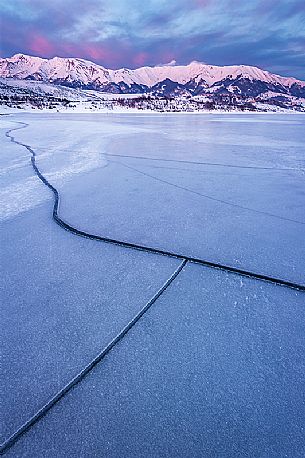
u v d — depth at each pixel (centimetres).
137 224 316
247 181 496
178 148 866
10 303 191
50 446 111
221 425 119
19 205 371
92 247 266
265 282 215
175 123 2334
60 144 913
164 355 152
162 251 256
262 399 129
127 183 477
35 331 167
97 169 573
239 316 180
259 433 116
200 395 131
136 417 122
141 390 133
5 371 142
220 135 1319
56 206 365
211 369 144
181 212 351
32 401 128
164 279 217
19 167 587
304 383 137
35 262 240
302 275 222
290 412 124
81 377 139
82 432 116
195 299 196
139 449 111
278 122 2706
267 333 167
